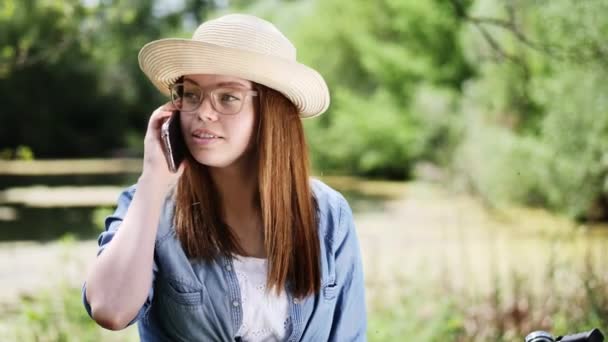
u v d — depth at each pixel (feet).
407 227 53.36
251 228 7.86
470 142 68.85
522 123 63.00
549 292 19.48
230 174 7.83
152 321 7.81
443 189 73.51
